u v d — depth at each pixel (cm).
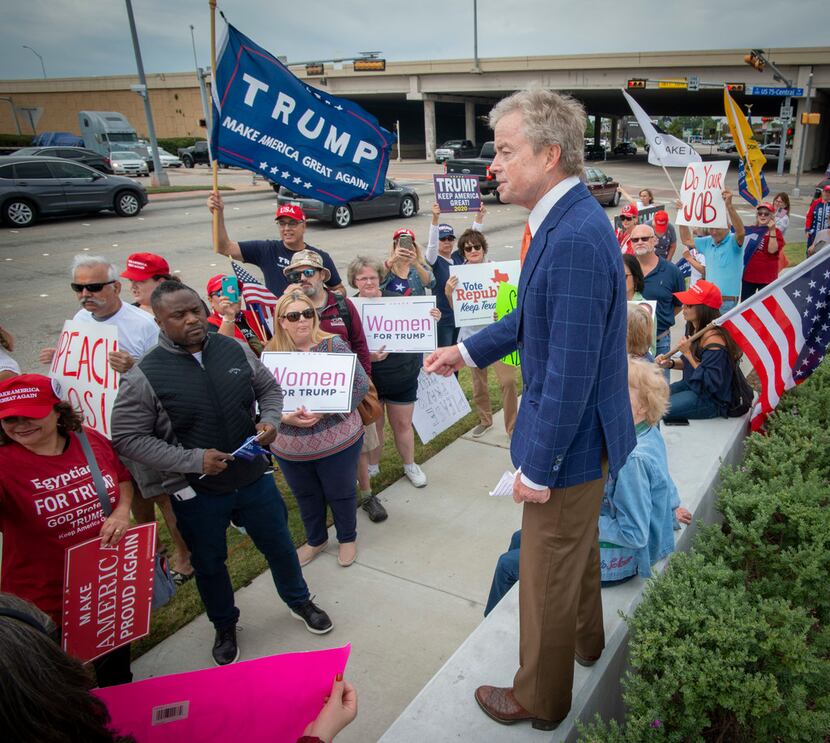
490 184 2288
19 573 241
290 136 436
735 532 296
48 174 1767
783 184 3222
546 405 168
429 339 440
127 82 5569
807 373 404
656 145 777
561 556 189
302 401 349
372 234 1684
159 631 334
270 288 487
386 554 392
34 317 947
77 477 239
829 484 362
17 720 93
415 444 554
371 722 273
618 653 246
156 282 423
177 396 265
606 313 169
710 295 454
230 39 404
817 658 242
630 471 252
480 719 215
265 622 339
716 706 226
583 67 4153
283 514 312
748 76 3791
